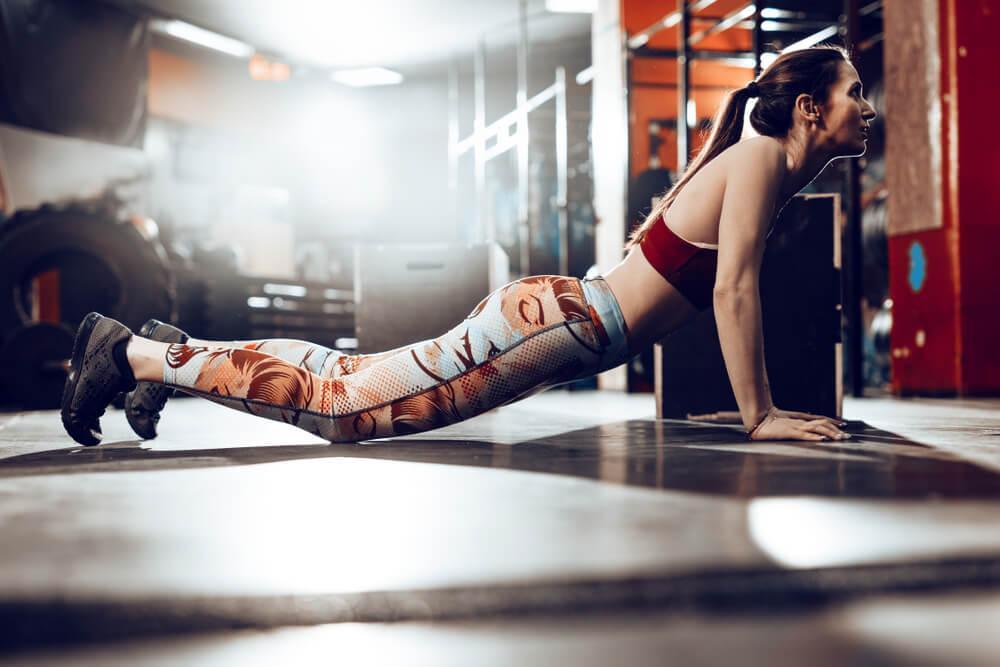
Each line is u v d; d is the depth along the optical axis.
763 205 1.95
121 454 1.92
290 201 13.16
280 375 1.96
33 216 4.98
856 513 1.04
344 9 10.02
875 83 6.88
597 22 7.79
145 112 8.81
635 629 0.70
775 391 2.81
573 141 9.44
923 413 3.49
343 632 0.70
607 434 2.40
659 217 2.03
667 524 0.99
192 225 11.82
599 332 1.94
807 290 2.80
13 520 1.06
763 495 1.20
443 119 13.17
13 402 4.48
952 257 5.19
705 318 3.04
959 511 1.05
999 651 0.65
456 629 0.70
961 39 5.16
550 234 8.80
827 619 0.72
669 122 7.45
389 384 1.94
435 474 1.51
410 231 13.38
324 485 1.38
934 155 5.27
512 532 0.96
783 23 7.21
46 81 7.93
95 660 0.64
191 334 8.60
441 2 9.69
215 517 1.08
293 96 12.91
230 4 9.93
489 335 1.91
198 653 0.65
